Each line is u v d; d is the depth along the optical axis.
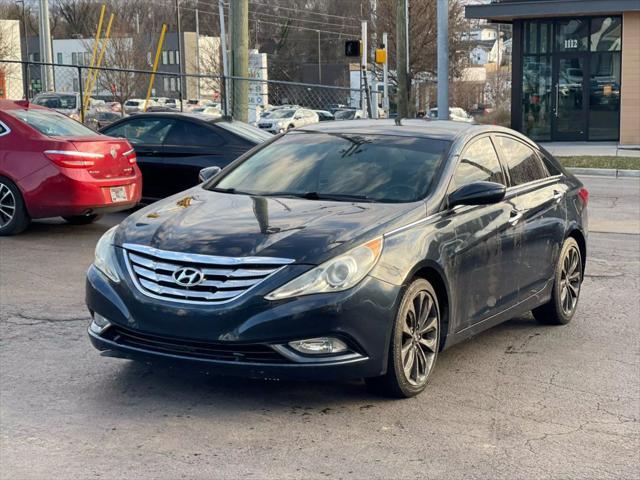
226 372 4.81
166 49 75.69
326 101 79.75
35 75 60.31
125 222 5.55
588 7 27.22
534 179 7.03
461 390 5.56
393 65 48.62
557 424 5.01
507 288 6.37
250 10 83.94
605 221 13.00
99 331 5.16
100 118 31.42
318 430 4.79
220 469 4.25
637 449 4.66
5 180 10.09
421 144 6.25
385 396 5.31
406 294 5.16
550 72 29.06
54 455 4.38
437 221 5.59
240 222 5.27
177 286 4.89
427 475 4.25
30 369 5.72
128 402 5.15
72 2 76.88
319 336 4.77
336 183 5.96
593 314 7.71
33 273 8.52
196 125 11.85
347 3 84.38
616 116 28.80
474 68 77.38
